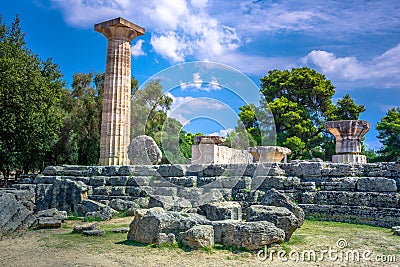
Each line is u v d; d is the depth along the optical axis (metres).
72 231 11.34
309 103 44.28
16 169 35.41
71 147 38.25
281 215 9.52
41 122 27.80
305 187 14.43
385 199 12.66
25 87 25.89
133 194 17.20
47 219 12.69
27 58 27.56
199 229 8.81
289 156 39.38
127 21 22.28
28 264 7.67
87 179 18.62
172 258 7.98
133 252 8.51
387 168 13.67
